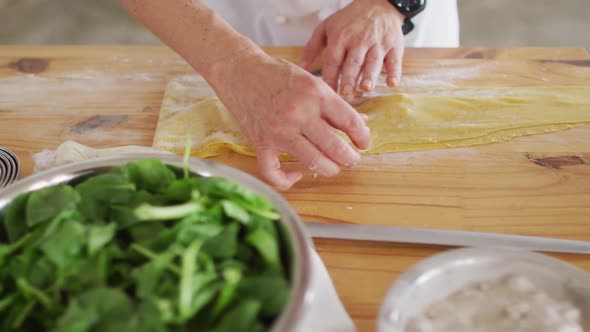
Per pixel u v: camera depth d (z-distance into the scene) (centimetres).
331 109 58
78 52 89
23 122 73
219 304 33
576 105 72
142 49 90
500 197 58
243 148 66
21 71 84
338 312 43
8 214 41
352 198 59
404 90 77
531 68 82
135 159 47
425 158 64
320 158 59
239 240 39
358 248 52
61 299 35
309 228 53
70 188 41
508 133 67
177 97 76
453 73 81
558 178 61
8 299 35
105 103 77
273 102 59
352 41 78
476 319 38
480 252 41
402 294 38
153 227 38
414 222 55
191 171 45
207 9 68
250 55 63
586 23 202
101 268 35
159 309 31
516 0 214
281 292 34
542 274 40
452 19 111
